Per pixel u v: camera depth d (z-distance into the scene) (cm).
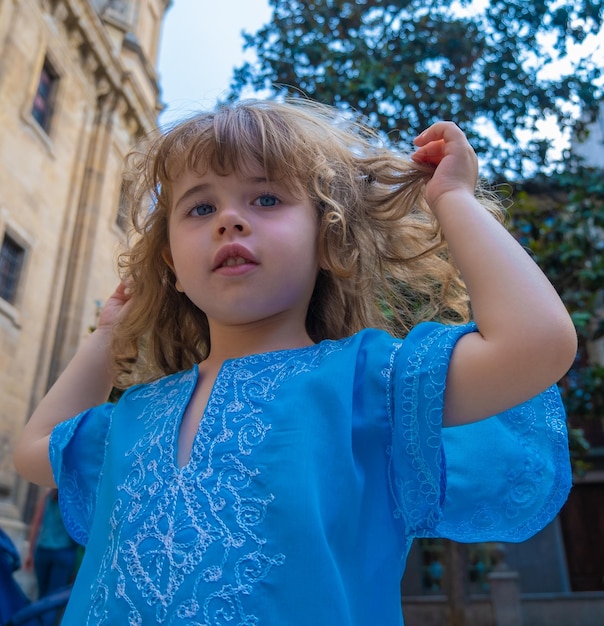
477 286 104
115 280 1228
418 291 161
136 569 100
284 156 129
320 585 92
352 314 154
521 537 116
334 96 642
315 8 696
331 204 131
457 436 122
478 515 117
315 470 103
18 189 973
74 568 479
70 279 1099
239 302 122
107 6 1412
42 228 1038
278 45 688
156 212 154
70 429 145
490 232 108
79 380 163
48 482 150
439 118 656
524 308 98
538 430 117
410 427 105
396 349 115
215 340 139
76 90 1160
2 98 936
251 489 102
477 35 677
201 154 129
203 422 114
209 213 129
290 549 95
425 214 153
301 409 109
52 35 1078
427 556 1163
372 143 166
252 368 122
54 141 1080
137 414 133
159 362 167
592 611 800
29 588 566
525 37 668
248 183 127
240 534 98
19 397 952
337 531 99
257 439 108
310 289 137
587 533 1191
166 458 114
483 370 99
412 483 105
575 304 701
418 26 679
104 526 115
